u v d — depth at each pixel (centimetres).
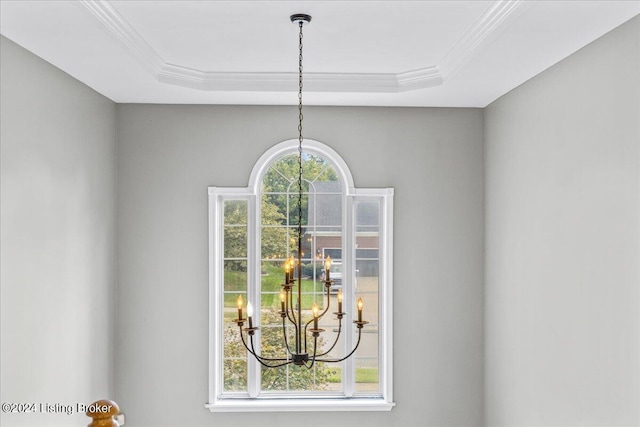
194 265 447
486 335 446
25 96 297
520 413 375
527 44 289
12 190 283
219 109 450
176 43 335
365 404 447
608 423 270
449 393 453
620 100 261
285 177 465
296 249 466
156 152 446
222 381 459
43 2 236
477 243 455
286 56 362
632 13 245
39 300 311
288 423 448
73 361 358
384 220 463
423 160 456
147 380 443
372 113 456
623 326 258
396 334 453
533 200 355
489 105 442
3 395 274
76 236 363
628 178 254
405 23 300
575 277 302
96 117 400
